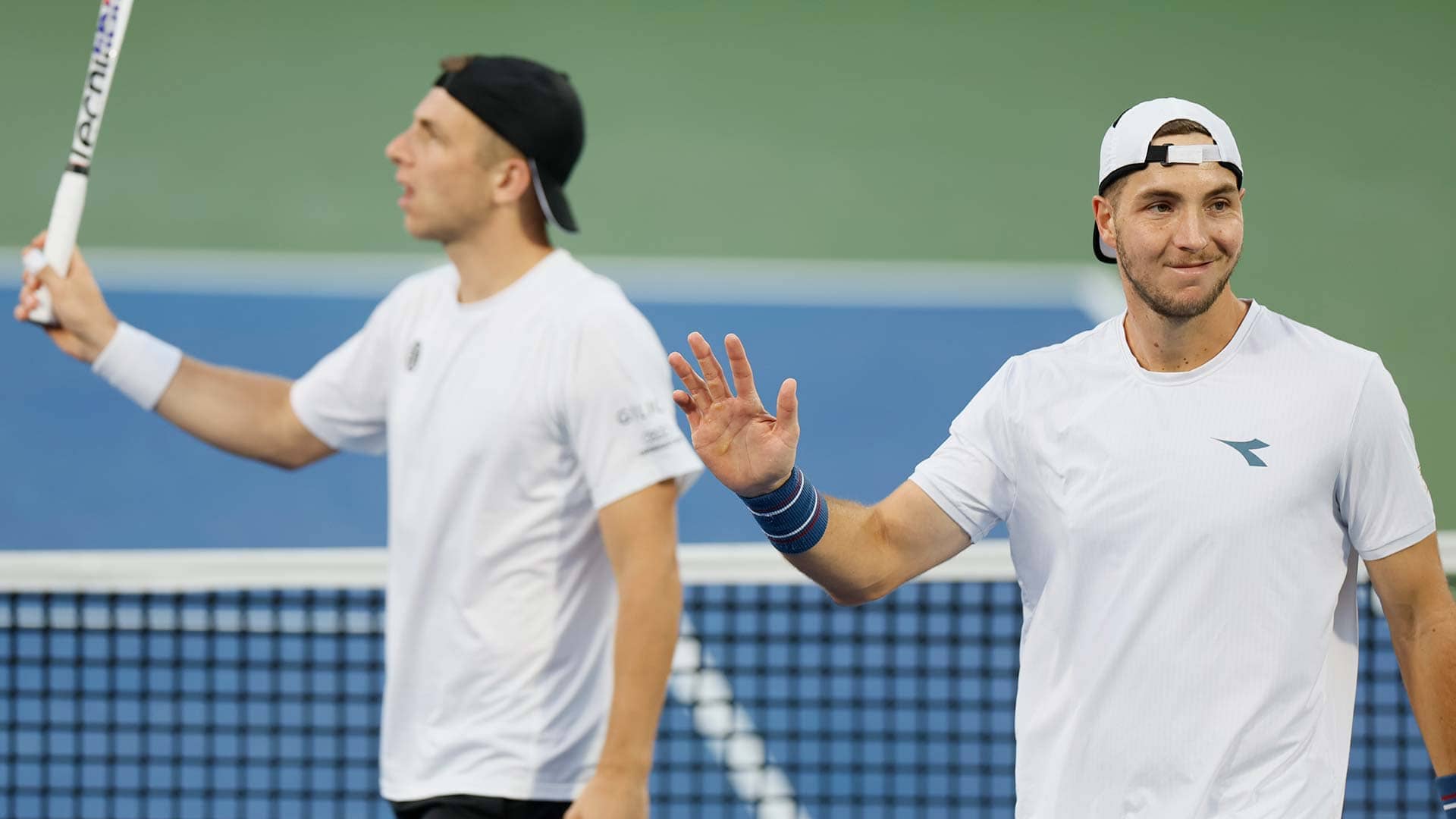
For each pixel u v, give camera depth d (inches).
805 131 2679.6
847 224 2380.7
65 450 1609.3
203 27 2942.9
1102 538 489.4
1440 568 490.3
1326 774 484.4
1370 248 2262.6
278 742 912.3
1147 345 495.5
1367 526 486.9
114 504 1509.6
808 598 1211.9
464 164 613.9
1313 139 2620.6
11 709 872.9
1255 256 2239.2
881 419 1781.5
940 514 519.2
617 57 2918.3
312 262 2206.0
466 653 594.6
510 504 594.9
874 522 518.6
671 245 2295.8
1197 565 480.4
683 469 589.0
